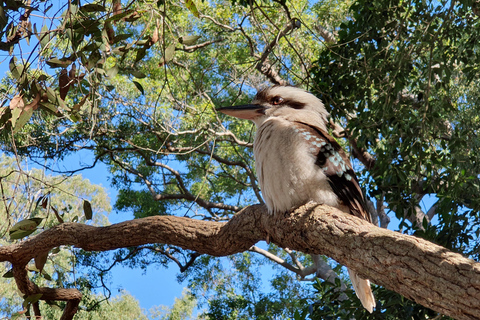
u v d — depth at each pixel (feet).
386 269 7.13
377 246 7.44
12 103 8.96
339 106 18.39
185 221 12.07
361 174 19.70
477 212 16.97
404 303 15.99
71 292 14.87
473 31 16.81
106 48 9.20
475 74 17.25
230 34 31.81
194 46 27.37
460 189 16.34
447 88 17.06
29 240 13.35
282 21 28.71
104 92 22.38
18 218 11.69
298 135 10.58
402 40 16.60
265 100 13.17
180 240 12.01
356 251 7.86
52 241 13.05
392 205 17.43
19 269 13.85
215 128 35.60
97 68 9.61
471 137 17.26
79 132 30.55
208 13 33.40
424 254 6.73
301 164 10.32
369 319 16.46
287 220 9.84
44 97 9.40
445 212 16.60
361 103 17.93
